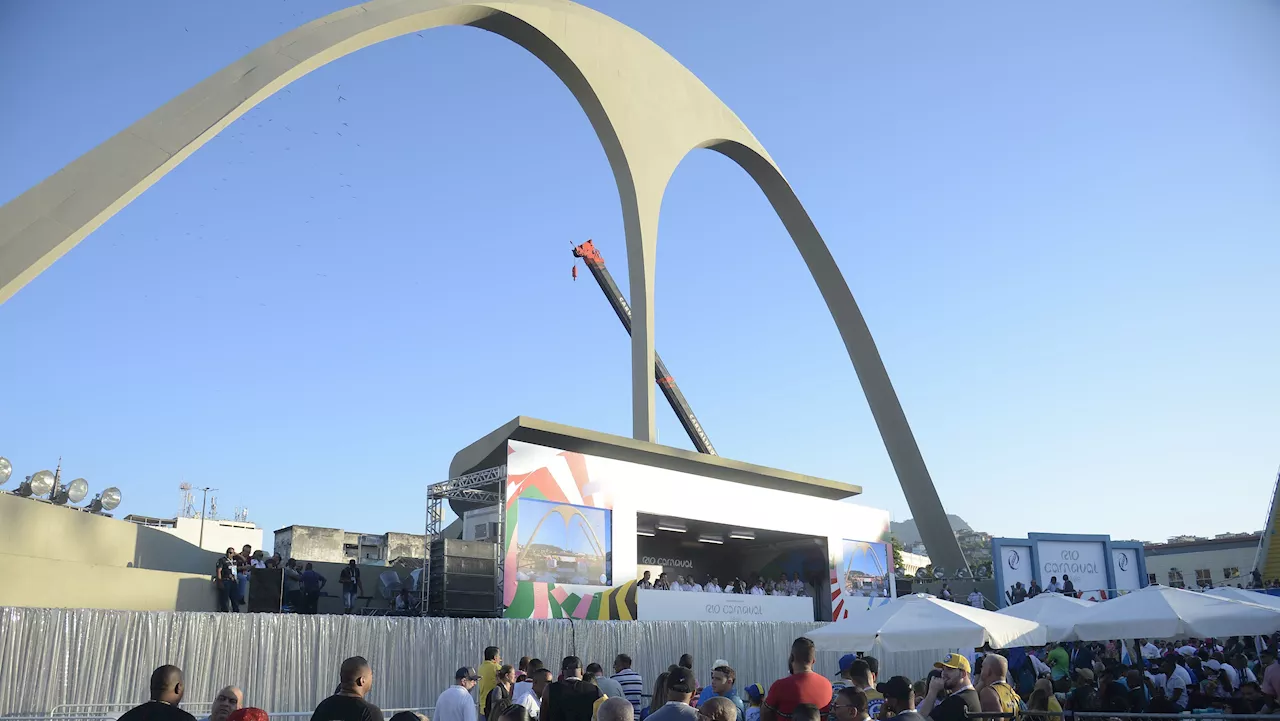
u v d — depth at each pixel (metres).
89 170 17.53
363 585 25.95
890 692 7.59
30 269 16.06
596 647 18.94
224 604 19.89
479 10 29.83
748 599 29.56
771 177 46.59
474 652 16.97
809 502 34.28
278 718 14.32
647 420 33.53
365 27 24.22
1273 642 25.92
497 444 25.84
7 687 11.85
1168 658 18.27
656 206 37.69
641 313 35.31
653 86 39.28
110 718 11.65
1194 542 71.25
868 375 49.09
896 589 38.12
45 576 14.73
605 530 26.16
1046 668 18.73
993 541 40.72
